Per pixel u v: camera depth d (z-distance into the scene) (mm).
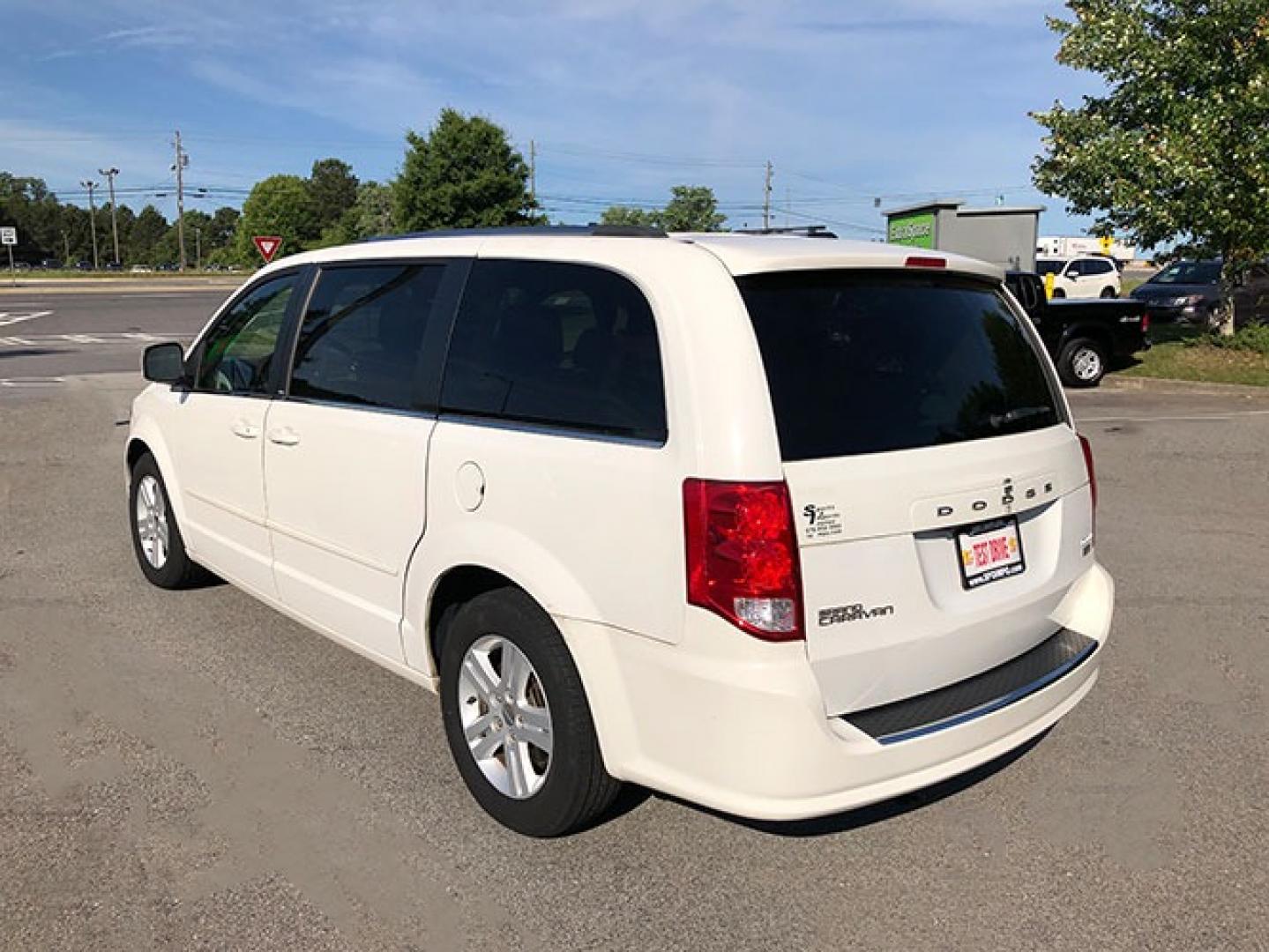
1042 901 2943
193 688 4316
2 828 3246
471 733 3340
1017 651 3197
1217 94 14320
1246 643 4926
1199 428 11180
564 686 2957
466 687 3354
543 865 3096
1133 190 14953
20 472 8586
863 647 2711
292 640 4852
